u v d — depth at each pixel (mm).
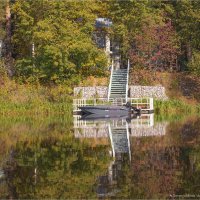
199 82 72312
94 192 21172
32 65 69500
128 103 61281
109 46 78125
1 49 73688
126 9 75000
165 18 77000
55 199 20250
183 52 78625
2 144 34031
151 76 73062
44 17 69875
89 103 64125
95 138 37156
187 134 38844
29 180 23203
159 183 22328
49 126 46406
